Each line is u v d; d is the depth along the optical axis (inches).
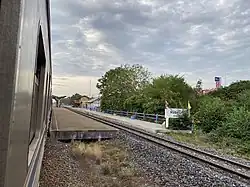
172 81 1264.8
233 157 463.8
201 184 283.1
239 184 278.5
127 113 1573.6
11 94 43.8
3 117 42.3
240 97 948.0
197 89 1582.2
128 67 2178.9
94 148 438.3
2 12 42.8
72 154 400.5
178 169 335.3
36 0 71.0
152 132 743.1
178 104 1171.3
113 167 341.1
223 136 685.9
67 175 290.4
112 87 2139.5
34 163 111.0
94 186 266.5
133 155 427.5
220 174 314.2
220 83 1711.4
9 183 46.1
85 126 594.9
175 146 509.4
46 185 247.0
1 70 42.1
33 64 70.5
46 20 138.8
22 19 47.5
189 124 832.3
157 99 1222.3
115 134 566.6
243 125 656.4
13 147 47.2
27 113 62.8
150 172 330.0
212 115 800.9
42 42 121.3
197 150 459.8
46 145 431.8
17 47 44.9
